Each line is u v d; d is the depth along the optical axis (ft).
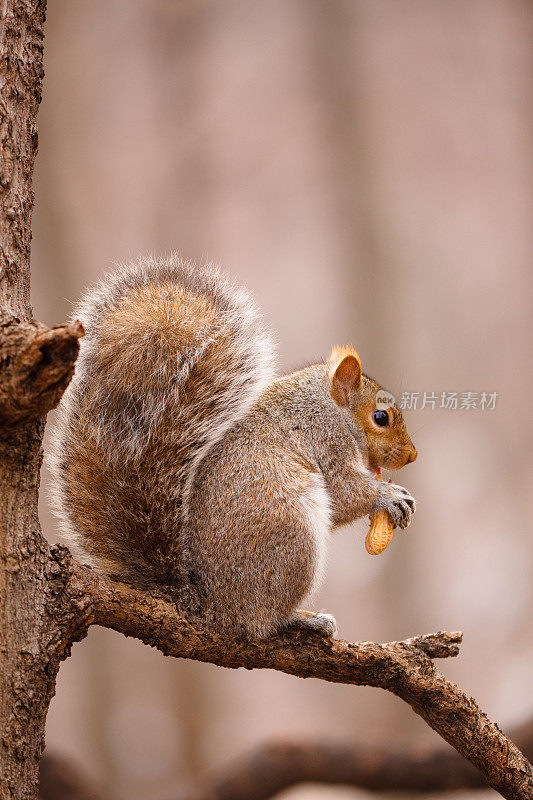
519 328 52.13
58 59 53.16
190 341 15.15
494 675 48.06
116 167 53.21
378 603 49.39
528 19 54.24
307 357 51.78
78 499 15.02
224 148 53.93
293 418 17.35
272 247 53.06
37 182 51.62
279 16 54.29
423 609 49.26
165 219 53.31
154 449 14.90
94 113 53.26
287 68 54.03
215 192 53.67
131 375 14.88
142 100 54.08
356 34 53.57
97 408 14.83
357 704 49.14
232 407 15.23
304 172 53.36
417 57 53.78
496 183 53.06
